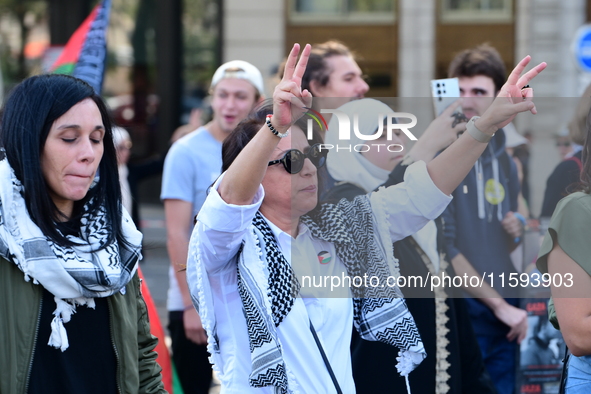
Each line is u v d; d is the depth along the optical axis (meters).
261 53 21.00
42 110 3.73
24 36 22.75
